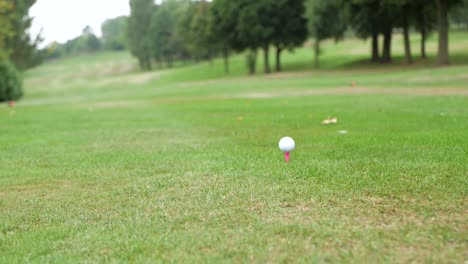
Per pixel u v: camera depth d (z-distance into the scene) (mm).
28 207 4895
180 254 3424
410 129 9188
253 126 11055
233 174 5781
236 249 3445
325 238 3582
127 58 141625
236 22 60312
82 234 3977
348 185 5012
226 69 73500
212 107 18172
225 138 9164
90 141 9758
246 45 61969
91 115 17219
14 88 47531
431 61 44906
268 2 56219
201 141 8898
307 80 37438
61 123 14461
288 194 4781
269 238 3633
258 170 5922
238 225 3973
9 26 36594
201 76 74312
